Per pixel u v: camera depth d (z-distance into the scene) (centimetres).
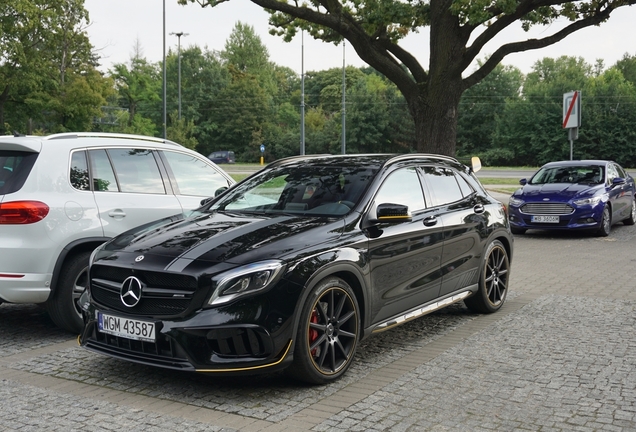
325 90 10950
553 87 7581
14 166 570
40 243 550
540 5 1602
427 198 577
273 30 2158
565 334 579
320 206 509
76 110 4406
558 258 1082
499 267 675
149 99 7244
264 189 558
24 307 723
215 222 492
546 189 1428
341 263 448
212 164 746
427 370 475
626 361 493
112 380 457
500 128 7906
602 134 7106
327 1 1748
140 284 423
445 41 1645
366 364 493
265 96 9612
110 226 602
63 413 393
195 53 10144
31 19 3997
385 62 1736
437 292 573
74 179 590
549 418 379
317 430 362
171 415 388
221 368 399
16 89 4134
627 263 1017
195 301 404
